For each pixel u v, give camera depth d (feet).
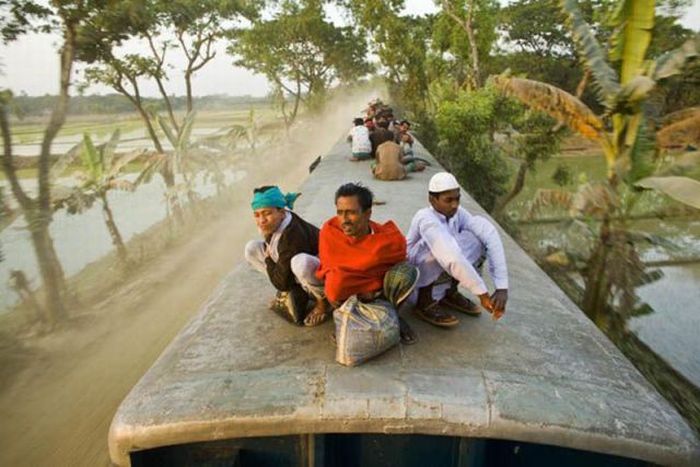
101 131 55.98
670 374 24.08
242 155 70.49
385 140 37.17
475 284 9.43
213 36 61.72
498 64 74.23
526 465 8.40
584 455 8.26
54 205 32.09
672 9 24.63
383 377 8.83
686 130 23.38
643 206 50.52
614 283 25.64
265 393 8.43
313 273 10.03
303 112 115.85
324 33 97.60
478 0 63.10
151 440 7.91
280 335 10.59
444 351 9.87
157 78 52.54
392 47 84.53
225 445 8.48
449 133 50.06
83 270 37.63
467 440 8.20
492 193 51.52
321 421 7.98
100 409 19.72
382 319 9.06
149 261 40.19
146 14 34.78
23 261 38.47
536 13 118.11
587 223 27.78
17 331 26.63
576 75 117.19
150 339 26.27
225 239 46.80
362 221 9.09
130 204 61.46
